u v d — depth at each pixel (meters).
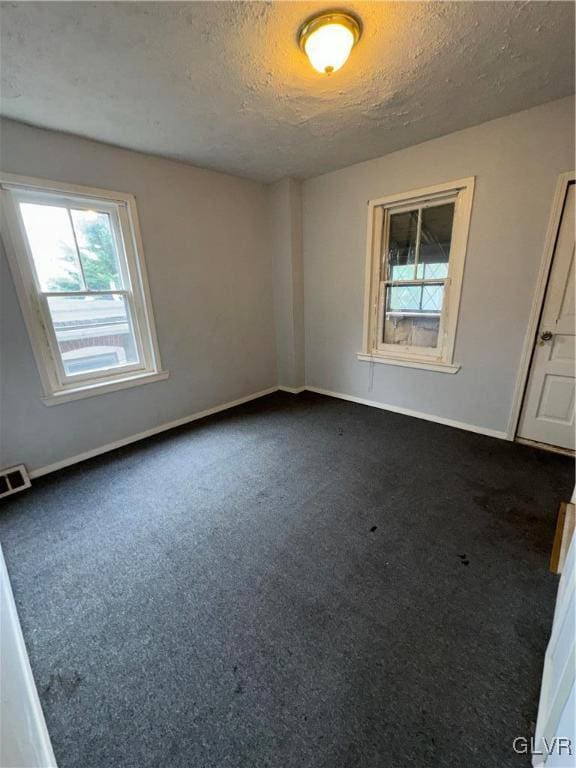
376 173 2.90
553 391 2.42
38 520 1.92
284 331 3.92
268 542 1.71
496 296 2.52
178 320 3.04
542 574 1.47
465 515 1.85
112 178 2.45
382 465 2.39
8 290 2.11
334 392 3.88
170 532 1.80
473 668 1.12
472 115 2.19
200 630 1.28
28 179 2.08
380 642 1.21
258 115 2.08
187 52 1.51
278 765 0.90
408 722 0.98
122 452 2.70
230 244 3.32
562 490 2.04
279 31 1.41
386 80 1.77
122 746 0.95
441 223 2.72
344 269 3.38
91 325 2.55
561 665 0.86
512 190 2.30
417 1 1.29
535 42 1.51
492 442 2.67
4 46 1.41
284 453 2.61
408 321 3.12
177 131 2.25
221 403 3.56
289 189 3.36
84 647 1.22
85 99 1.83
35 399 2.29
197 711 1.03
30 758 0.84
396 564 1.55
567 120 2.02
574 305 2.24
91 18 1.29
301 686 1.08
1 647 1.02
